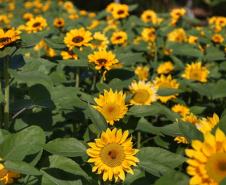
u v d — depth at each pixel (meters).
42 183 1.14
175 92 1.69
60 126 1.64
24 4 5.57
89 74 1.97
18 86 1.78
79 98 1.46
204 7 8.89
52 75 1.83
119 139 1.13
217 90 1.77
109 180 1.17
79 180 1.15
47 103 1.40
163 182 0.97
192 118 1.55
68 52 1.86
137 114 1.45
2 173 1.14
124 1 7.55
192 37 2.83
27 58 1.75
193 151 0.90
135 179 1.20
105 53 1.66
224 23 3.13
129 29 3.00
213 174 0.90
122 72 1.73
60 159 1.17
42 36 1.90
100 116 1.21
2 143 1.15
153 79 2.32
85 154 1.17
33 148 1.15
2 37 1.34
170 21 3.31
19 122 1.46
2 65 1.48
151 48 2.70
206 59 2.36
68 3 5.00
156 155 1.17
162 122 1.84
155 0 7.89
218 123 1.08
